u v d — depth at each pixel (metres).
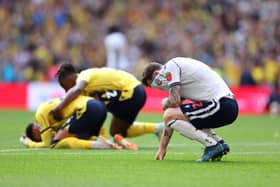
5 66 84.56
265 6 91.44
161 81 27.69
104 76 34.78
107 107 35.47
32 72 85.00
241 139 42.09
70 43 87.00
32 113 69.19
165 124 27.88
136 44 86.81
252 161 28.19
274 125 56.50
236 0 92.19
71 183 21.73
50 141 33.69
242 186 21.53
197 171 24.69
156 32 88.12
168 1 91.94
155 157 28.41
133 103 35.28
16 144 36.12
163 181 22.33
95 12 91.56
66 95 33.34
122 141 33.47
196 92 27.42
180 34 87.69
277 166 26.45
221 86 27.56
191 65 27.50
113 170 24.83
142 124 36.22
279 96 74.38
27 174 23.72
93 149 32.84
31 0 91.19
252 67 83.00
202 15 90.81
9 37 88.06
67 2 91.81
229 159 28.84
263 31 88.56
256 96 76.06
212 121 27.47
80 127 33.31
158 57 86.19
